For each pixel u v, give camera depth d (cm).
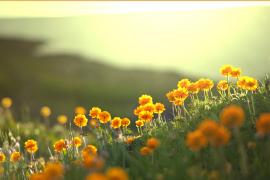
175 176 175
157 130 227
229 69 230
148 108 225
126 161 204
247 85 209
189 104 238
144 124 239
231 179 172
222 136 161
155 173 181
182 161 183
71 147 231
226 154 188
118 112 876
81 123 232
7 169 233
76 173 192
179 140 205
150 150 193
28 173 230
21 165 239
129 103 920
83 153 207
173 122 231
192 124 217
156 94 926
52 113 900
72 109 922
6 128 443
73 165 205
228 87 232
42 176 171
